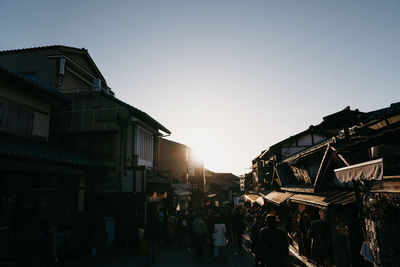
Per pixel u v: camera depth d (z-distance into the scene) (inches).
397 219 205.0
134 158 566.6
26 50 679.1
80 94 587.5
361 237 263.6
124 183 531.5
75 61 736.3
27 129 446.0
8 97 407.8
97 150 560.4
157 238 399.9
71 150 542.6
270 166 908.0
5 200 323.3
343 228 287.0
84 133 570.6
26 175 359.3
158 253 453.7
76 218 424.8
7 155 301.3
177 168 1191.6
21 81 407.2
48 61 661.3
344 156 286.8
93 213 436.8
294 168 556.1
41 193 383.9
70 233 428.8
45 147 434.6
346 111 270.5
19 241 174.7
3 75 382.9
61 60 643.5
